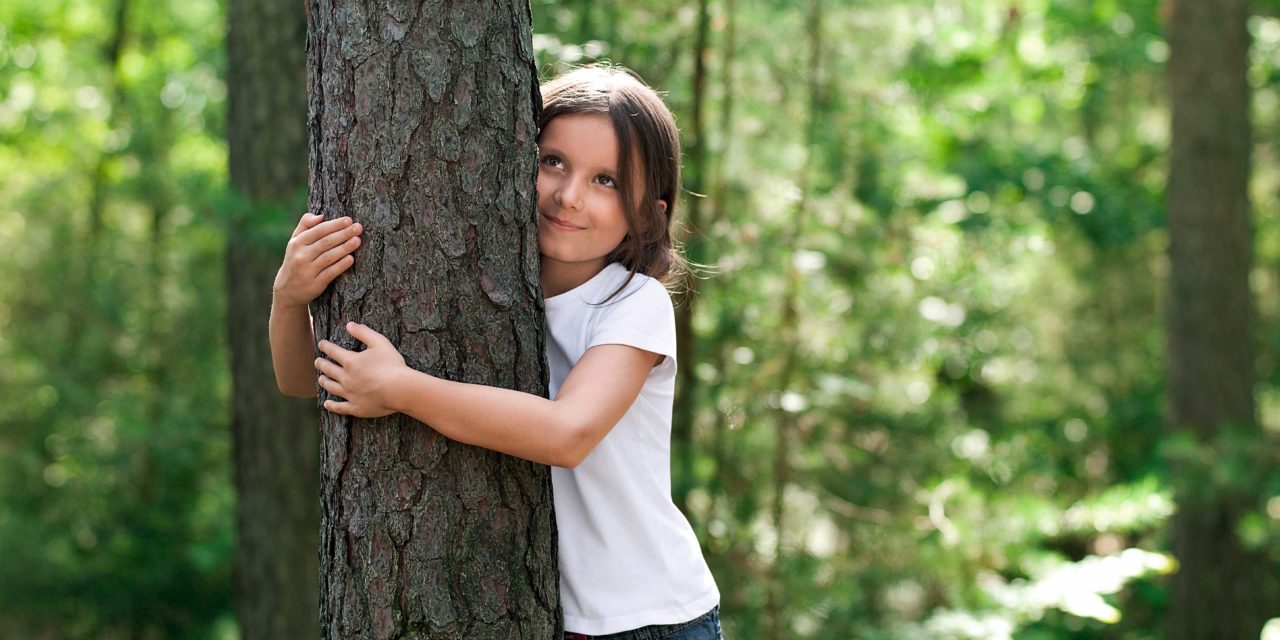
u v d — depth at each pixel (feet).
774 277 13.87
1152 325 30.81
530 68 5.57
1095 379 30.01
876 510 14.49
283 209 11.08
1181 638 19.92
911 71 14.93
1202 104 19.84
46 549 25.25
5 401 26.25
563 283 6.24
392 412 5.20
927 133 19.79
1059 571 12.37
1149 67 28.27
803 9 13.21
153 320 26.50
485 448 5.34
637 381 5.74
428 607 5.29
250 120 12.85
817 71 13.66
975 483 15.11
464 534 5.33
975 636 11.78
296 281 5.35
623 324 5.79
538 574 5.56
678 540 6.16
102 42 30.83
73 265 27.14
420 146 5.22
